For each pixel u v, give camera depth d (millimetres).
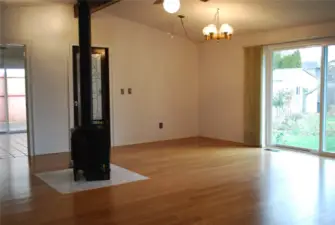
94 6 5500
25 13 6105
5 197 3977
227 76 7551
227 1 5293
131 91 7359
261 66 6816
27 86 6234
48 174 4984
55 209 3584
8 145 7461
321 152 6164
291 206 3602
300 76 6469
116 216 3377
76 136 4605
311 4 5055
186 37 7941
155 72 7672
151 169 5199
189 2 5496
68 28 6520
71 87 6625
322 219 3258
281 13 5590
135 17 6969
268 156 6043
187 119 8242
